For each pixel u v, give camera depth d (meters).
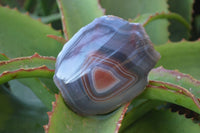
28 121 0.37
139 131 0.35
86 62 0.29
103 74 0.29
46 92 0.35
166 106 0.39
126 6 0.45
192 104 0.30
